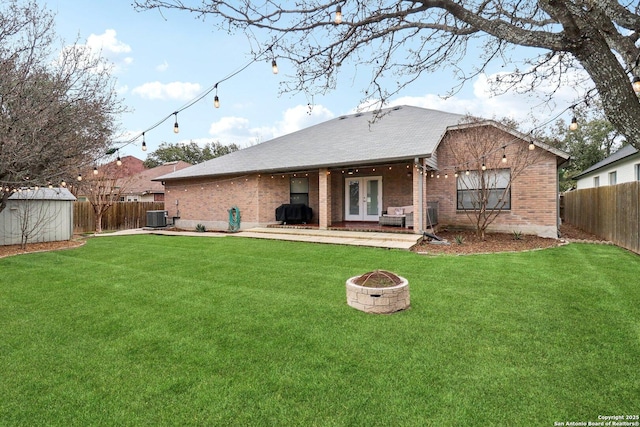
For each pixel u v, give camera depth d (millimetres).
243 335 3672
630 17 2324
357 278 4773
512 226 11438
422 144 10797
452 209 12453
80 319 4219
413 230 10633
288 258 7914
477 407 2402
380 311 4230
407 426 2229
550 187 10828
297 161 12828
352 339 3521
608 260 7297
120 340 3596
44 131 7836
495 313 4191
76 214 16922
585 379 2727
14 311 4527
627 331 3607
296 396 2564
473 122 11320
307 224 13836
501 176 11500
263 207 14125
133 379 2836
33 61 7895
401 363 3018
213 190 15547
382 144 12016
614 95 2416
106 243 11164
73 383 2787
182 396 2590
